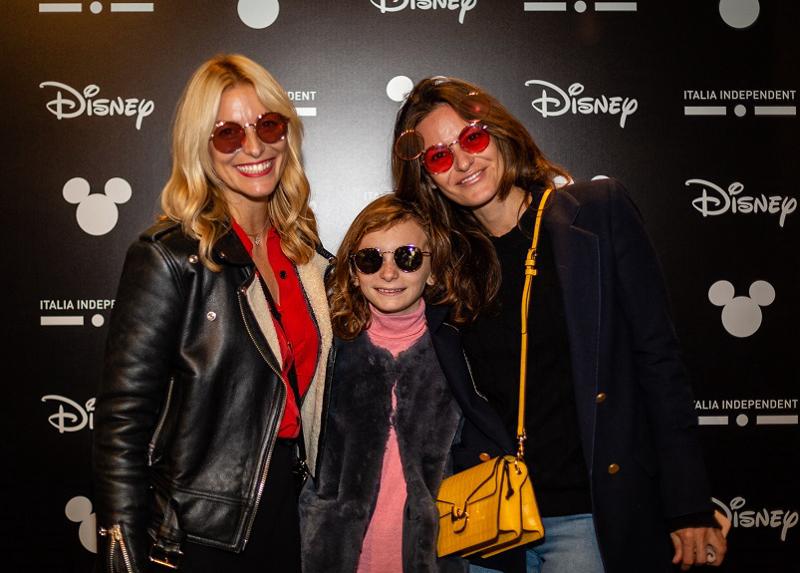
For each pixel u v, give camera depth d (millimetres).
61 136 2699
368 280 1960
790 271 2742
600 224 1763
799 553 2758
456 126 1853
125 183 2709
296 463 1886
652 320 1723
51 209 2705
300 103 2711
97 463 1540
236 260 1663
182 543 1578
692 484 1663
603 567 1711
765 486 2752
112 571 1481
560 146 2729
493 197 1869
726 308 2744
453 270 1950
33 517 2715
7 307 2705
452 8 2719
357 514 1938
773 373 2750
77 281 2709
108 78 2691
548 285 1781
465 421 1996
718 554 1671
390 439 1978
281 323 1781
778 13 2723
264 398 1662
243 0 2693
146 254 1594
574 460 1735
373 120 2721
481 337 1876
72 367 2711
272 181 1782
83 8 2688
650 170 2730
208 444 1607
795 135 2736
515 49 2715
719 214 2740
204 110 1679
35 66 2689
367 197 2727
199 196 1672
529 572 1875
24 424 2711
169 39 2689
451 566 1890
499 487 1713
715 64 2725
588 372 1685
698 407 2746
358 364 2010
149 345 1554
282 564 1765
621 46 2723
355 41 2707
